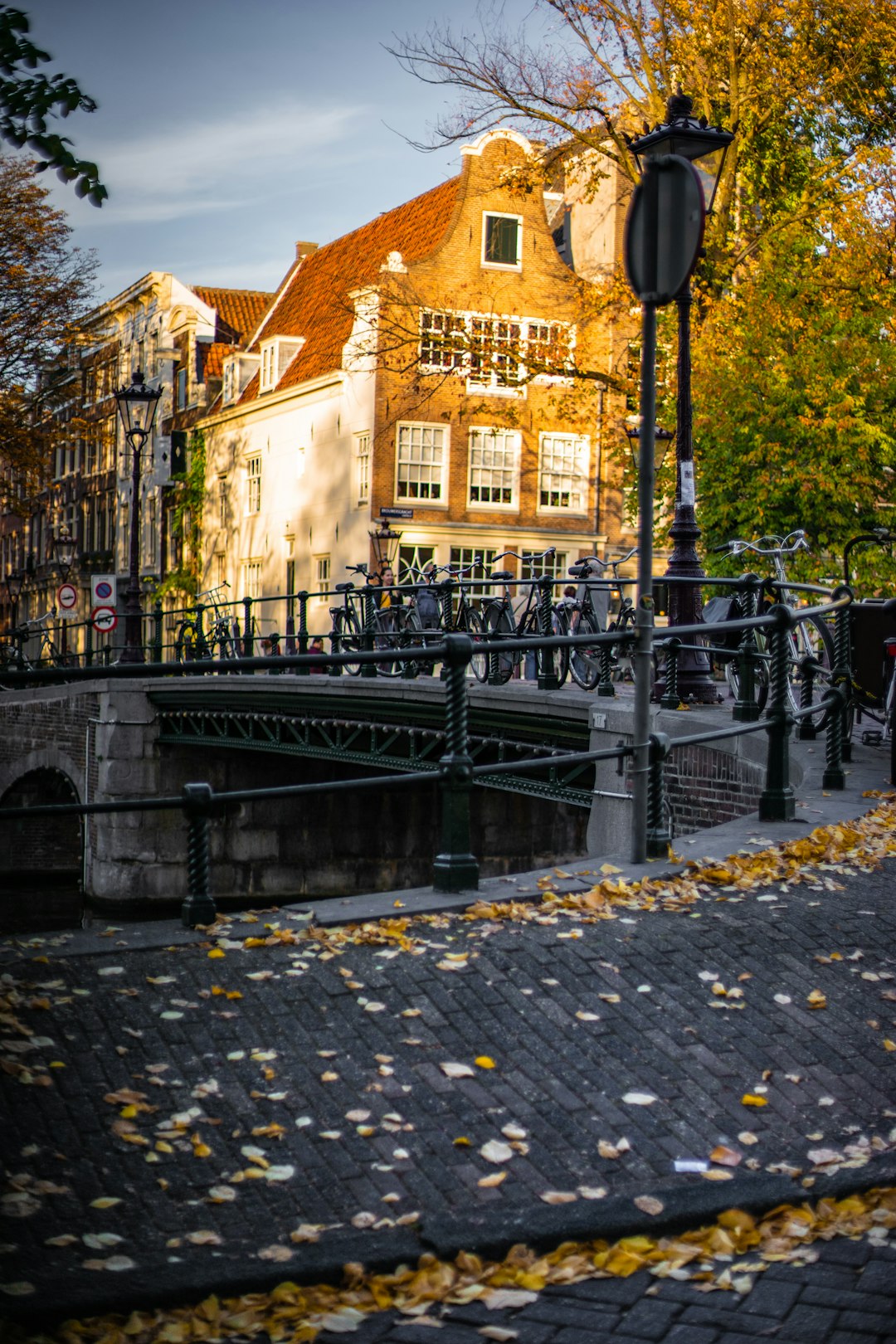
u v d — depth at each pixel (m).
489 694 15.95
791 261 24.97
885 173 25.45
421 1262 4.52
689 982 6.33
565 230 44.72
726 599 15.30
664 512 26.80
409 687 18.31
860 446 22.95
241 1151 5.00
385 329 30.73
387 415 38.47
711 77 27.83
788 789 9.25
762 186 29.16
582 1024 5.90
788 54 26.67
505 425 30.52
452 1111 5.31
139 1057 5.41
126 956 6.14
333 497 42.41
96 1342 4.11
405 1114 5.26
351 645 22.75
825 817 9.27
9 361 35.34
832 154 28.28
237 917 6.74
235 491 49.59
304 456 44.53
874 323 24.12
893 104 27.53
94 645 60.84
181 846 29.92
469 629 18.14
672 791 12.32
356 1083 5.39
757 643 14.44
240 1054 5.48
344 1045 5.61
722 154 13.59
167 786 29.84
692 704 14.05
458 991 6.02
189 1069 5.38
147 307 58.28
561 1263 4.57
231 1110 5.19
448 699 7.37
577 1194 4.93
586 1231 4.69
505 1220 4.71
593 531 41.59
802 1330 4.15
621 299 29.14
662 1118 5.39
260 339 50.34
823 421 22.64
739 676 11.80
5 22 6.68
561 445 41.38
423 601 19.89
